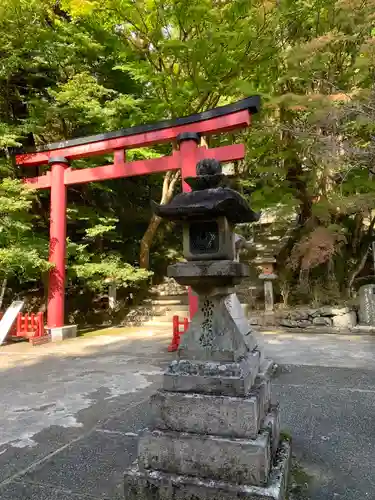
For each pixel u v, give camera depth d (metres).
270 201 10.88
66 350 7.55
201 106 10.77
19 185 8.98
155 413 2.26
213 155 8.26
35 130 9.70
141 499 2.09
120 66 10.34
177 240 17.81
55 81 10.83
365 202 8.85
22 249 8.69
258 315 10.35
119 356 6.81
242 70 10.23
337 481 2.37
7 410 3.86
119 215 15.61
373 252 10.73
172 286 15.26
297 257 9.94
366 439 2.99
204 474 2.06
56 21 10.18
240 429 2.07
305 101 8.28
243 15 9.19
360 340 7.92
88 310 13.52
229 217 2.46
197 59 9.45
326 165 8.81
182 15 9.39
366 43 7.91
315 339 8.16
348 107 7.67
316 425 3.30
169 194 12.84
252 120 10.99
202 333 2.40
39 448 2.93
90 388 4.67
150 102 10.70
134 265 15.93
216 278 2.34
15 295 12.92
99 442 3.03
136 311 12.85
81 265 10.27
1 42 8.99
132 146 9.02
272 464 2.21
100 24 10.90
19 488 2.35
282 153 10.48
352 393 4.24
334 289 11.17
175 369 2.32
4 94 10.36
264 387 2.42
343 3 8.47
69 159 9.73
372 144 7.56
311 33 9.98
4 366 6.11
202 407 2.15
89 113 9.71
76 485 2.38
